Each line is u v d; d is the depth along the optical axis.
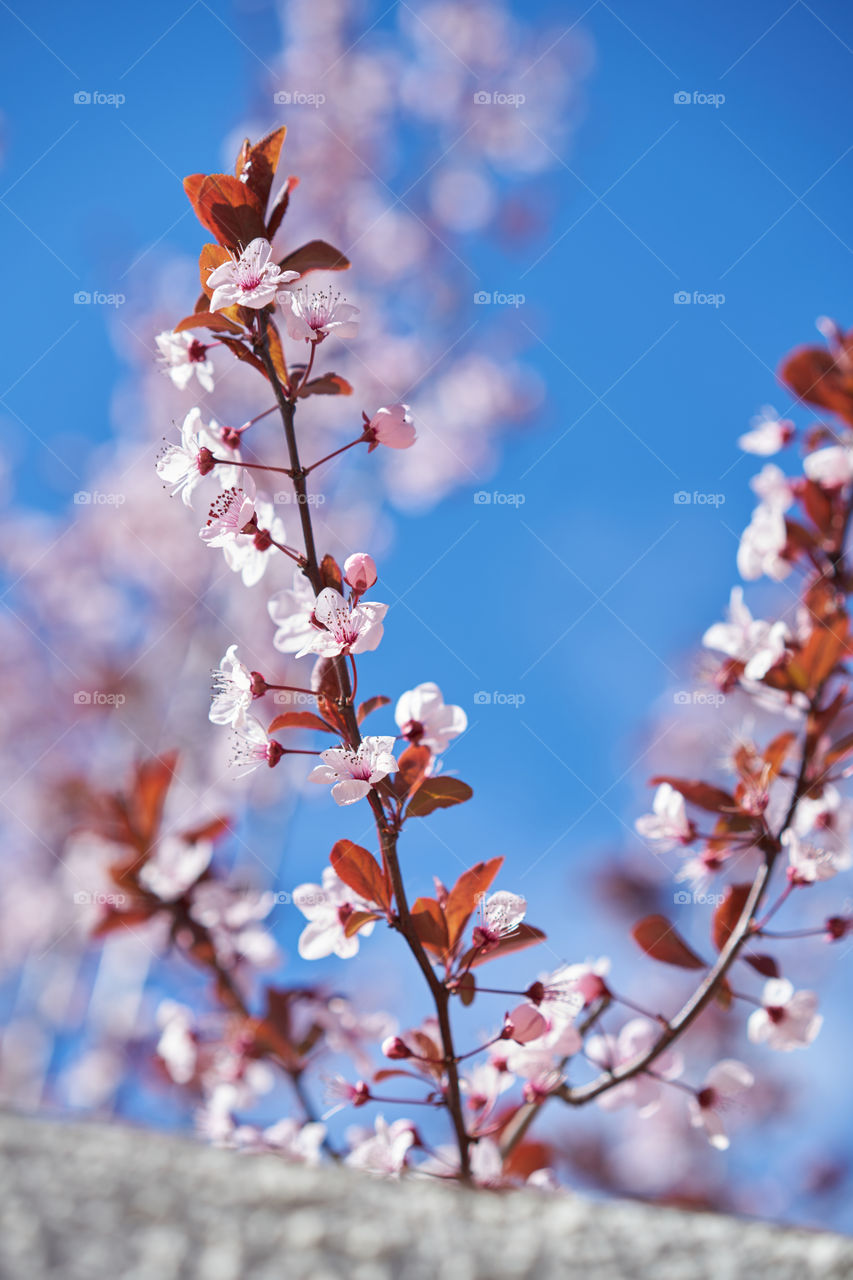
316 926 0.84
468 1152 0.84
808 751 0.89
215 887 1.03
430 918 0.83
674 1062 0.90
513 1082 0.88
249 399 1.99
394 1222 0.72
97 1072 1.57
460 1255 0.71
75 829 1.05
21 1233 0.70
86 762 1.97
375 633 0.81
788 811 0.89
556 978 0.85
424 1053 0.86
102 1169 0.73
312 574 0.82
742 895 0.89
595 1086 0.87
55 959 1.74
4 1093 1.64
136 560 2.10
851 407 0.93
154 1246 0.70
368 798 0.81
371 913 0.82
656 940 0.89
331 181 2.09
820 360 0.93
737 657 0.91
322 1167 0.76
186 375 0.84
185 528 2.06
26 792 1.90
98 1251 0.70
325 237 2.09
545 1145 0.93
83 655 2.07
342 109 2.07
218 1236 0.71
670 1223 0.74
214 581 1.99
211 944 1.01
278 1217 0.72
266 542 0.82
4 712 2.00
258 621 1.88
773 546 0.92
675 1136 1.64
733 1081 0.89
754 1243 0.73
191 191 0.83
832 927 0.88
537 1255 0.71
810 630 0.91
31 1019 1.73
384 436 0.83
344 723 0.82
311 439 1.99
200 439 0.83
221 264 0.83
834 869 0.88
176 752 1.06
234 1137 0.96
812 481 0.92
